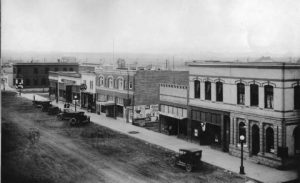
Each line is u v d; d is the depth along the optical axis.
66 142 33.91
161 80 47.03
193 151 25.27
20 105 59.91
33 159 27.27
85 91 57.84
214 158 28.47
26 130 38.53
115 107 49.56
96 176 23.86
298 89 26.31
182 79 48.50
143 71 45.50
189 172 25.03
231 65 29.44
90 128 41.75
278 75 25.48
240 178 23.66
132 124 44.69
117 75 48.66
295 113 25.94
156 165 26.72
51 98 72.56
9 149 29.33
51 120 46.75
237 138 29.25
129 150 31.25
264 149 26.92
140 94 45.56
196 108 33.78
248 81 27.98
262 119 26.83
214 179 23.50
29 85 82.06
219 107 30.95
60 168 25.50
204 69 32.59
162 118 39.19
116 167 26.03
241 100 29.02
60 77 69.19
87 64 76.00
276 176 23.95
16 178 22.91
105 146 32.66
